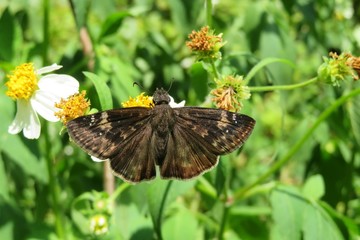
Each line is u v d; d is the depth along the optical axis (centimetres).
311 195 30
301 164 35
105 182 32
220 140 24
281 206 29
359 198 36
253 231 33
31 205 34
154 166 24
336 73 26
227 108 25
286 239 28
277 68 30
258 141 43
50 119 26
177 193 27
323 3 34
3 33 30
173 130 24
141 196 28
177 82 34
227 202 30
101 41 31
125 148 24
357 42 35
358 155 36
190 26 31
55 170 32
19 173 32
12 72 27
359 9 37
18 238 30
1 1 35
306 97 38
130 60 34
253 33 32
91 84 30
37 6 38
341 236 28
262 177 29
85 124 24
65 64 33
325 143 35
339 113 33
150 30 36
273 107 51
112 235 29
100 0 31
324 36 35
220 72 28
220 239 30
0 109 29
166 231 31
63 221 32
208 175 29
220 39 26
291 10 33
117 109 24
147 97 26
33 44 32
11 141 29
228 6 40
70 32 46
